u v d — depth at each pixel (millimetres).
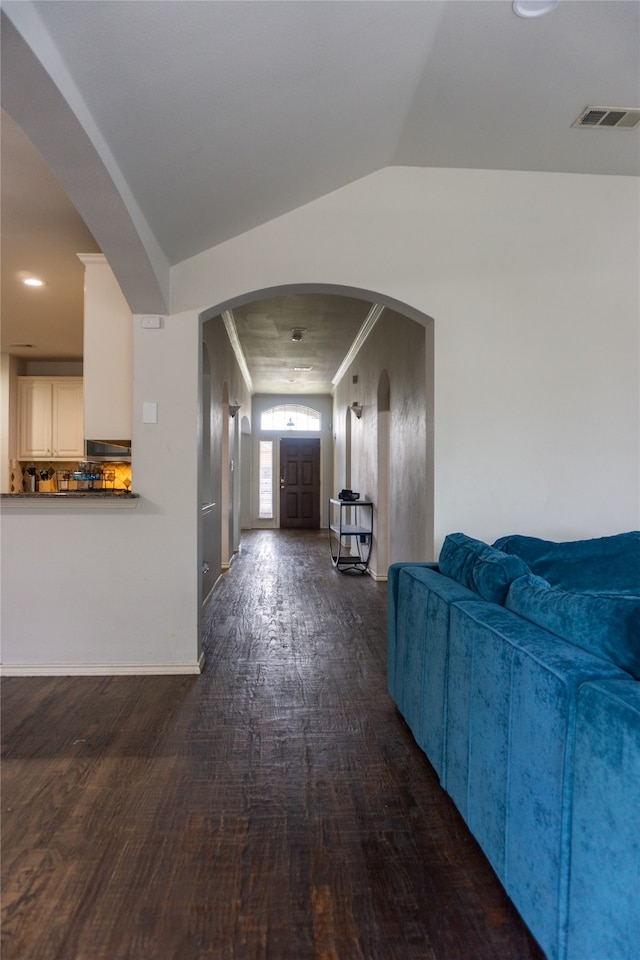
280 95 2113
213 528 5219
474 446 3160
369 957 1256
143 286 2836
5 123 2189
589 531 3193
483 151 2996
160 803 1840
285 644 3580
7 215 3072
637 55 2225
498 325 3184
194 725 2414
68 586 3045
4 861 1556
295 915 1376
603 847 996
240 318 5836
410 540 4336
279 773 2037
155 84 1807
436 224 3172
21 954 1255
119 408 3166
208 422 4793
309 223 3131
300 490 11398
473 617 1640
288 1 1678
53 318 5207
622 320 3234
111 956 1254
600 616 1269
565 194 3229
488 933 1327
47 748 2203
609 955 974
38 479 6906
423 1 1877
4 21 1337
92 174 2033
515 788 1336
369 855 1600
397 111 2580
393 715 2537
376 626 4008
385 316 5406
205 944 1288
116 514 3062
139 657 3059
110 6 1473
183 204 2564
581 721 1075
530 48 2189
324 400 11312
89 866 1539
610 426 3215
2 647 3031
